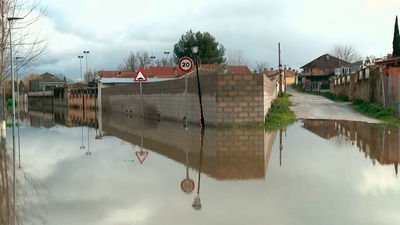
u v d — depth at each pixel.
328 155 9.73
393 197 5.72
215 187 6.52
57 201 5.84
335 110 27.06
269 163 8.73
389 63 24.38
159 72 72.50
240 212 5.06
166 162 9.19
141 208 5.34
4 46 17.75
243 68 63.44
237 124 17.23
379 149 10.65
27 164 9.37
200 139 13.57
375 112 22.95
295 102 36.50
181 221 4.73
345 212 5.01
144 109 29.89
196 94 19.62
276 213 4.99
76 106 59.06
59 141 14.19
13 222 4.88
